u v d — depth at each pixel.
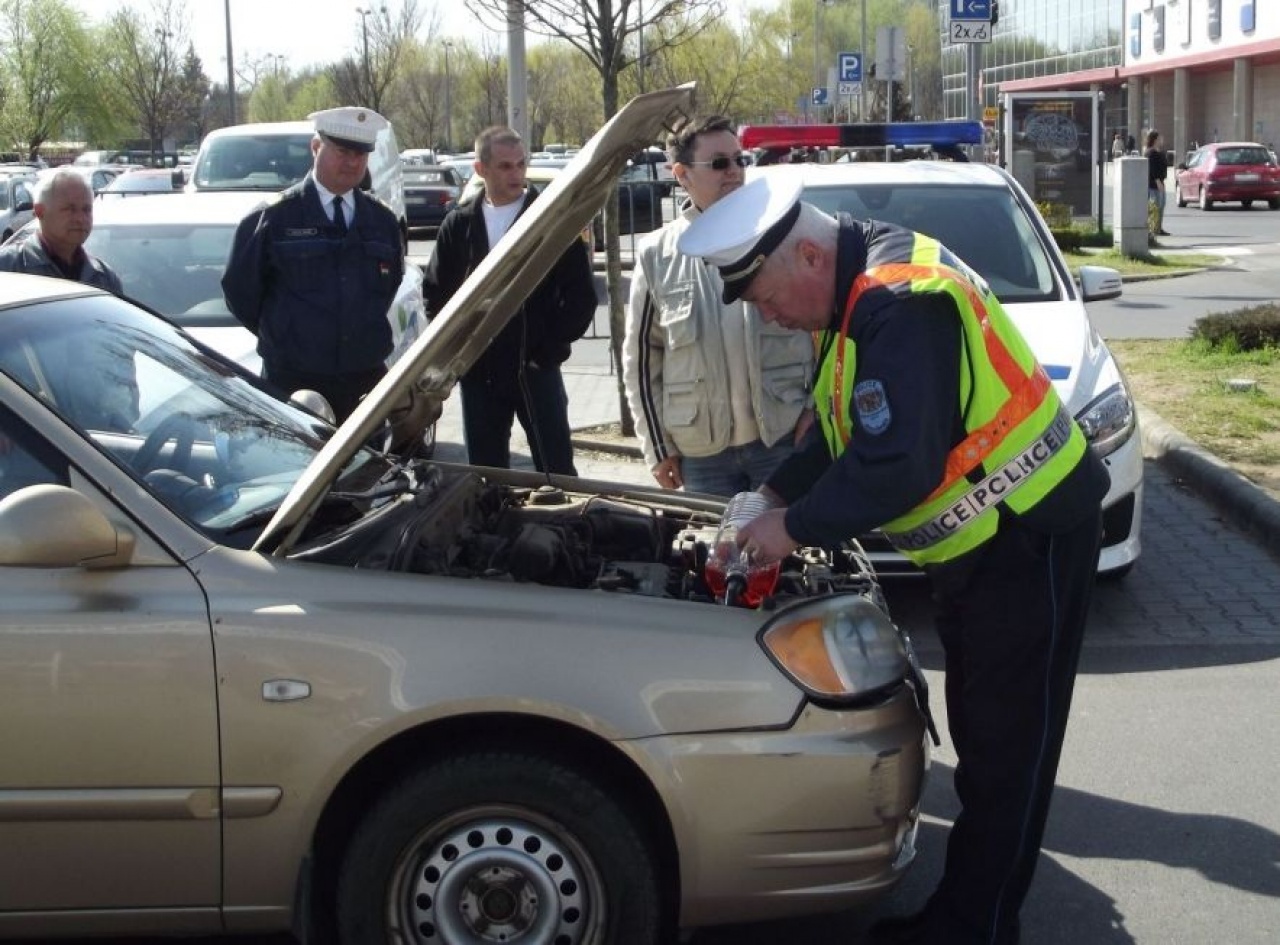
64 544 3.31
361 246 6.37
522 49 12.09
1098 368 6.81
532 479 5.00
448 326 3.59
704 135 4.80
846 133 11.02
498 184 6.50
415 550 3.76
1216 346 12.84
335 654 3.39
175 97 48.66
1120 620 6.79
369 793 3.57
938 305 3.43
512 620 3.45
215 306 9.11
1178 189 37.34
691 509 4.96
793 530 3.50
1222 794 4.97
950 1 17.11
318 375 6.37
